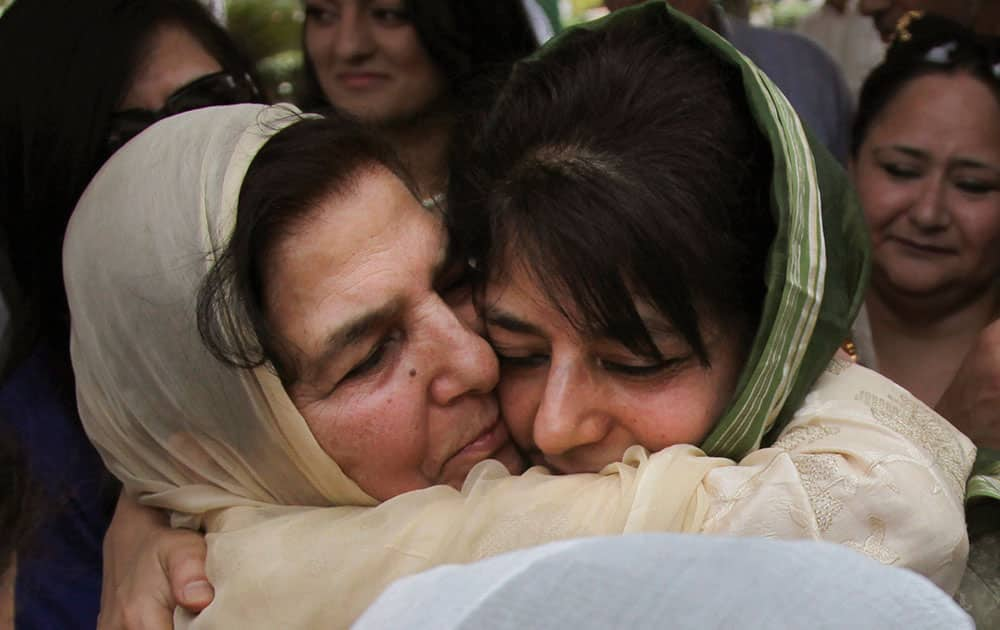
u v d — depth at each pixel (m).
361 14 2.70
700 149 1.50
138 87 2.11
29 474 1.73
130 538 1.71
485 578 0.75
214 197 1.56
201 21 2.25
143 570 1.64
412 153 2.52
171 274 1.57
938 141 2.38
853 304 1.66
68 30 2.10
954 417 1.94
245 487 1.65
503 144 1.57
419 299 1.56
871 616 0.74
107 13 2.12
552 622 0.72
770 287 1.47
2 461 1.65
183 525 1.68
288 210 1.53
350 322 1.52
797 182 1.50
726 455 1.55
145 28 2.14
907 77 2.45
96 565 1.91
